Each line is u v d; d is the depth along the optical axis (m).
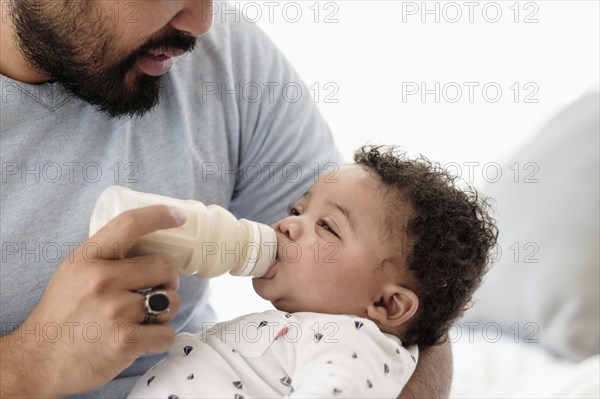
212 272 0.91
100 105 1.02
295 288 1.01
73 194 1.01
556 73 2.01
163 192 1.08
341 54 2.07
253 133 1.24
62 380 0.87
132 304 0.83
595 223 1.49
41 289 0.99
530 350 1.47
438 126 2.07
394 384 0.93
